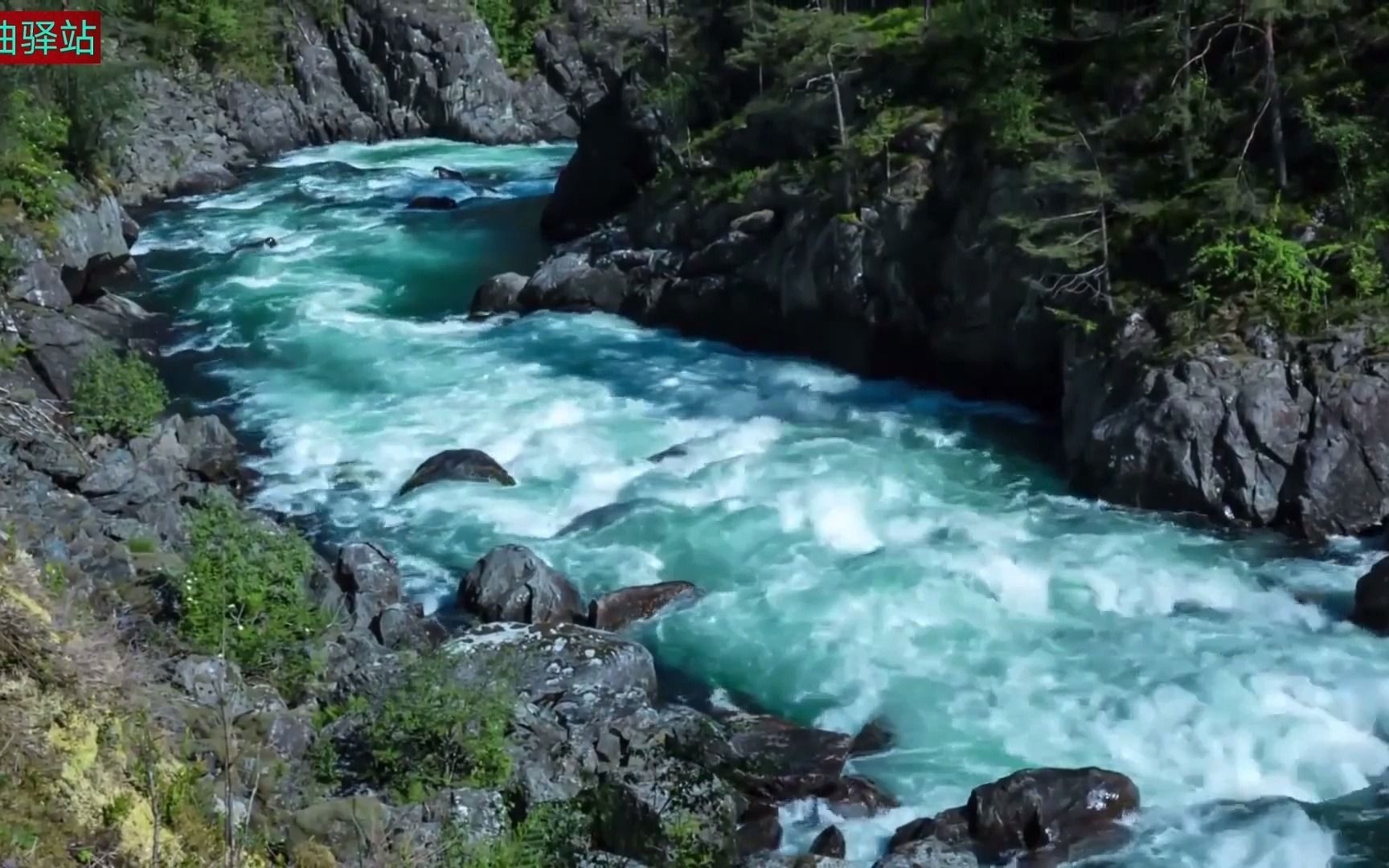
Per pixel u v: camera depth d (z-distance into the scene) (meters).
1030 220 27.39
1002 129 29.55
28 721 13.31
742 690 20.36
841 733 18.94
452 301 39.59
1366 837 16.73
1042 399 29.92
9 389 26.73
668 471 27.36
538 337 36.00
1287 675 19.89
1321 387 24.02
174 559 20.89
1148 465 24.89
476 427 29.95
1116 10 31.56
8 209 35.47
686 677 20.66
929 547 23.91
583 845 16.02
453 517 25.67
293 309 38.41
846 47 34.25
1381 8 28.44
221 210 50.47
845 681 20.42
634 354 34.59
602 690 19.19
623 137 43.56
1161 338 25.89
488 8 65.88
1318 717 19.06
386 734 16.94
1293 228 26.25
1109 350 26.39
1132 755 18.55
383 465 28.12
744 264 34.78
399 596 22.16
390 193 52.88
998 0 31.27
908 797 17.91
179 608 19.25
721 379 32.66
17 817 12.34
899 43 34.16
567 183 45.12
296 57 62.84
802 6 39.97
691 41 41.12
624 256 37.66
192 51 59.78
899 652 21.03
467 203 51.19
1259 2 26.39
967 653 20.94
